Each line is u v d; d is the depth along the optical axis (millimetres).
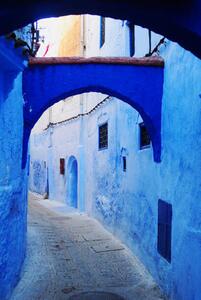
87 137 12398
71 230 9742
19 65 4371
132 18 2793
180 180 4910
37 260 6996
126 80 5938
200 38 2689
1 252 4605
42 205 14688
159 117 5922
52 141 16984
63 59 5875
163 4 2574
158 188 5922
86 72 5930
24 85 5859
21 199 6000
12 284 5305
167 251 5398
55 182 16359
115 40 9258
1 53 3918
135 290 5758
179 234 4879
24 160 5957
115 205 9023
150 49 6480
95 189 11180
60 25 16328
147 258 6484
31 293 5488
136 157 7285
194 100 4469
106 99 9875
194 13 2488
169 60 5566
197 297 4191
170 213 5305
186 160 4703
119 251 7770
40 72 5887
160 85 5934
